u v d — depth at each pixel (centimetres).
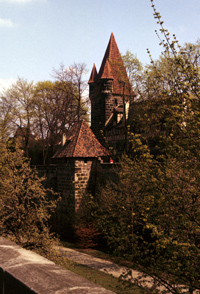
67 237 2722
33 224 1566
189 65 734
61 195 2967
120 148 4488
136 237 870
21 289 147
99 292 131
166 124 771
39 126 4525
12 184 1523
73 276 153
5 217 1447
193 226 762
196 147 711
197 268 735
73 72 4244
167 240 739
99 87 5247
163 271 824
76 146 2908
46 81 4800
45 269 163
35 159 5016
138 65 2928
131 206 907
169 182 751
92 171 2905
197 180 723
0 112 4347
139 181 802
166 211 815
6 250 202
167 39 766
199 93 738
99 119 5225
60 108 4403
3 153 1598
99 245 2425
